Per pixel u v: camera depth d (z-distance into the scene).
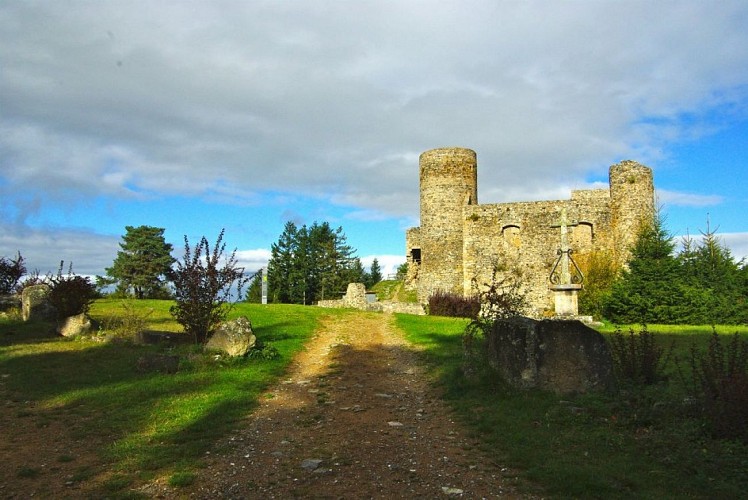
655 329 19.41
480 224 38.25
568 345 8.70
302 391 10.30
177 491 5.62
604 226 35.62
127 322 16.52
